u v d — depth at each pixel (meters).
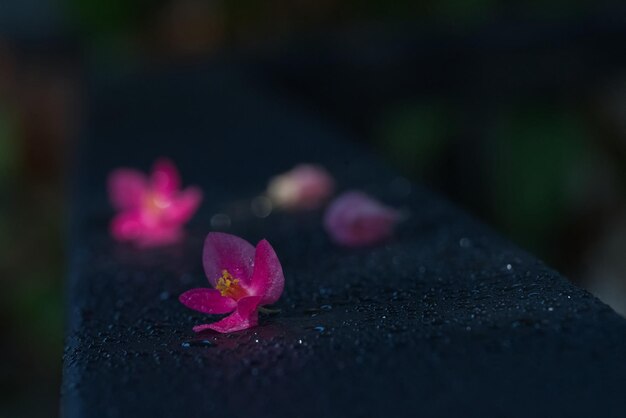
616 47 0.65
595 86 0.68
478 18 0.76
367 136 0.70
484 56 0.67
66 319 0.29
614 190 0.70
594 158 0.70
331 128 0.49
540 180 0.67
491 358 0.24
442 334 0.25
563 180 0.67
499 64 0.67
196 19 1.00
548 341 0.24
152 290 0.30
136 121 0.55
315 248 0.32
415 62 0.68
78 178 0.42
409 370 0.24
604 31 0.65
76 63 0.92
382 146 0.71
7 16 0.94
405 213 0.34
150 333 0.27
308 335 0.26
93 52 0.94
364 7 0.97
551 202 0.67
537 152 0.67
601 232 0.71
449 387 0.23
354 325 0.26
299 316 0.27
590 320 0.25
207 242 0.28
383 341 0.25
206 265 0.28
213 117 0.55
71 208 0.37
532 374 0.23
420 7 0.92
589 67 0.66
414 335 0.25
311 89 0.71
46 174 0.89
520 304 0.26
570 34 0.66
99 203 0.38
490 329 0.25
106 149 0.47
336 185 0.38
